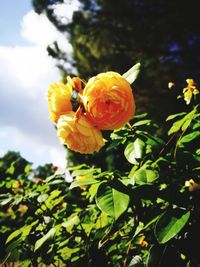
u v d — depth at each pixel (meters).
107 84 0.48
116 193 0.47
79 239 0.79
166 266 0.52
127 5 4.30
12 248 0.70
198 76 4.09
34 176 1.52
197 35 4.20
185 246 0.53
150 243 0.59
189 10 4.07
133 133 0.65
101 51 4.50
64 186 0.94
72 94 0.52
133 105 0.49
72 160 3.32
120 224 0.72
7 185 1.12
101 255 0.70
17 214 1.23
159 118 3.72
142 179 0.52
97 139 0.48
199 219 0.53
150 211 0.60
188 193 0.54
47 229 0.78
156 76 4.09
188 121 0.62
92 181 0.52
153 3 4.19
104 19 4.48
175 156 0.58
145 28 4.31
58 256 0.82
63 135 0.48
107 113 0.47
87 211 0.77
